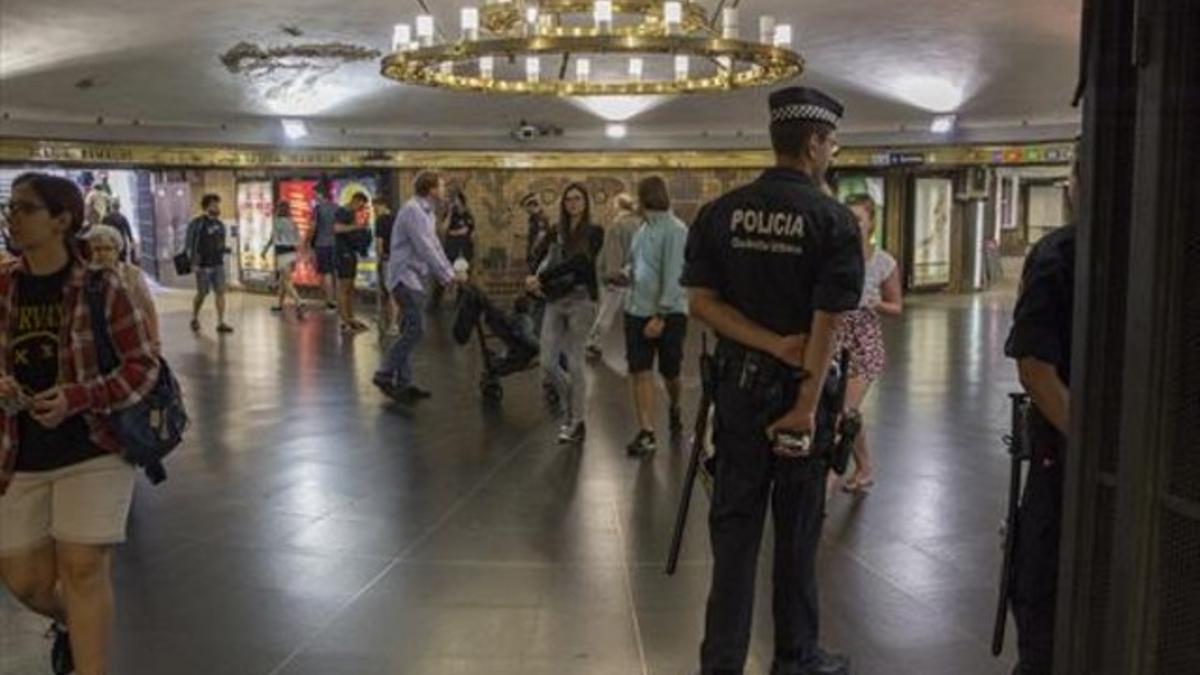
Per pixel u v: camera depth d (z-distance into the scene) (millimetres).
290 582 4488
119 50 11352
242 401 8812
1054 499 2609
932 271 20469
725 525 3248
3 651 3801
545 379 8680
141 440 3219
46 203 3168
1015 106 15812
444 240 16516
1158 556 1536
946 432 7586
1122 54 1638
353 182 18828
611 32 7230
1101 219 1679
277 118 16938
